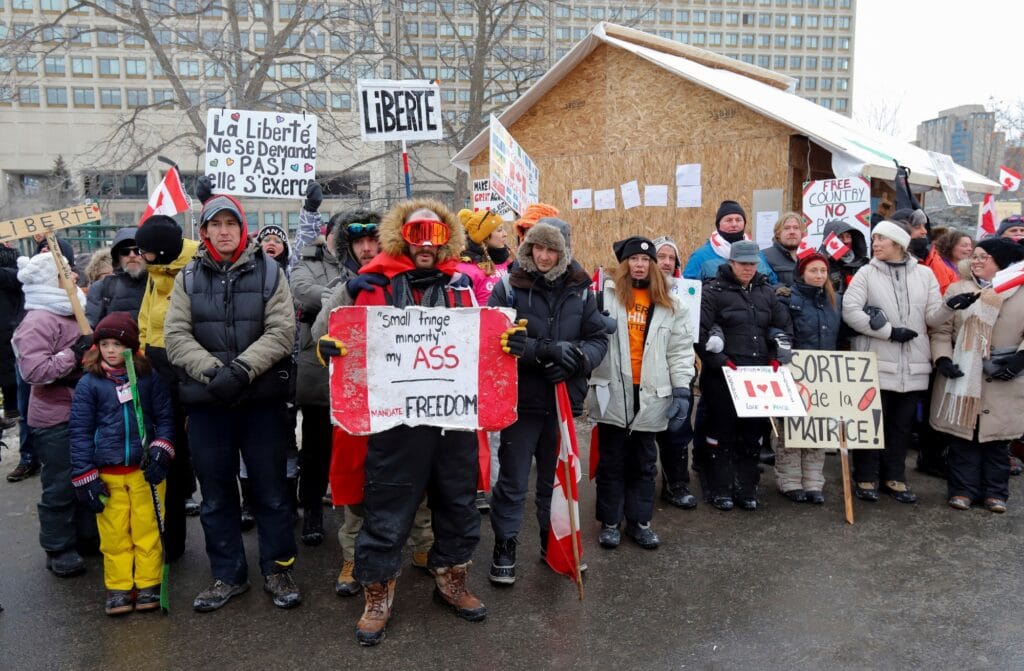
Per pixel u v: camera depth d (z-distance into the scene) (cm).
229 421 363
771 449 634
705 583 400
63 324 418
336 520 496
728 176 812
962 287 523
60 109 3916
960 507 509
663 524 486
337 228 419
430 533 412
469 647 337
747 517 497
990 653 331
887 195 916
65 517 411
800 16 6675
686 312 442
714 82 807
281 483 375
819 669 319
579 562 377
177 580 406
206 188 507
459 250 348
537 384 381
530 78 1894
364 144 2566
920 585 398
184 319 352
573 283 393
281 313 361
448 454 343
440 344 327
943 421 517
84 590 397
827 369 514
